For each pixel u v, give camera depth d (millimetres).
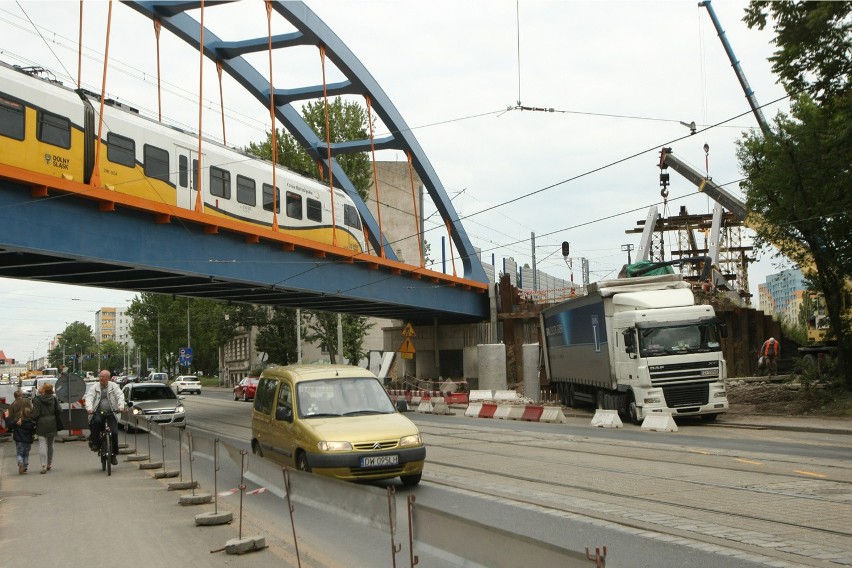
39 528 9672
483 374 43281
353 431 11414
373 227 47250
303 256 32406
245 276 28828
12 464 17750
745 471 12828
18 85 20188
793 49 18984
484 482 12453
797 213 25000
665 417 22219
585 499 10555
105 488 13086
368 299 37375
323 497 6566
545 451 16812
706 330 23688
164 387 26469
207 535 8875
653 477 12438
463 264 51188
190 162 26969
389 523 5359
